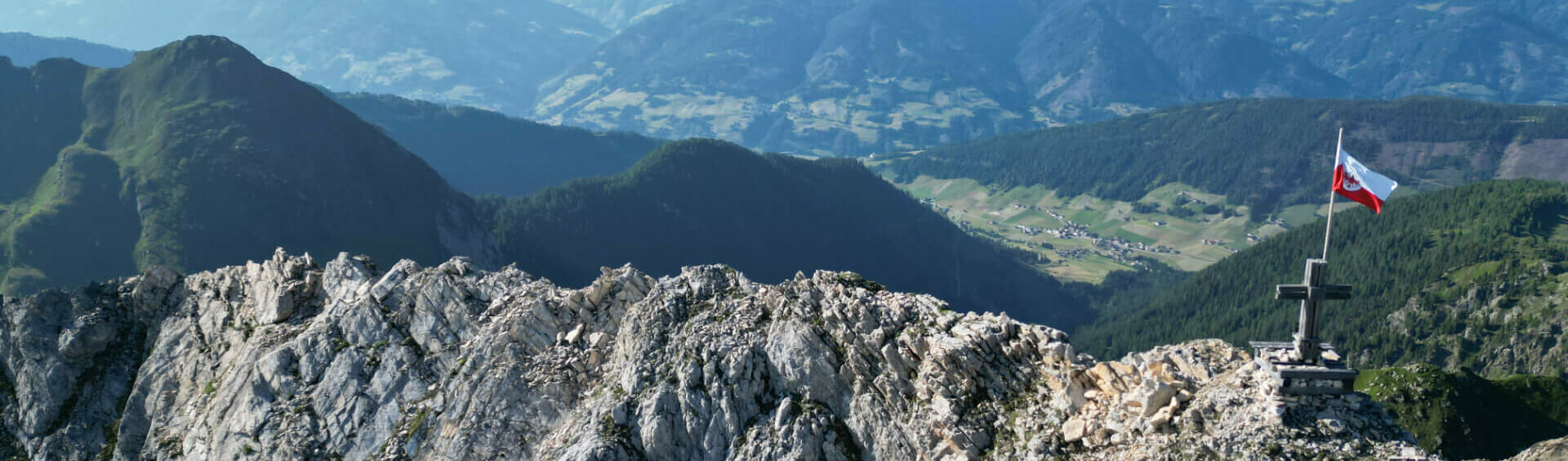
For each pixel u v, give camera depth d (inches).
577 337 2842.0
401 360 3036.4
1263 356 1761.8
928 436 2119.8
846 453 2210.9
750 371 2388.0
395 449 2797.7
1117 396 1963.6
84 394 3804.1
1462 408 5147.6
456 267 3257.9
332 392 3031.5
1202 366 1972.2
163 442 3339.1
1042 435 1989.4
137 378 3683.6
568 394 2684.5
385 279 3314.5
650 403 2418.8
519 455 2603.3
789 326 2410.2
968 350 2172.7
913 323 2316.7
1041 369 2108.8
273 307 3511.3
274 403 3073.3
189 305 3836.1
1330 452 1646.2
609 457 2340.1
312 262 3676.2
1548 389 5378.9
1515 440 5098.4
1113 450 1876.2
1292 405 1717.5
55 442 3668.8
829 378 2314.2
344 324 3221.0
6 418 3892.7
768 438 2261.3
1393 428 1679.4
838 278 2501.2
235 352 3511.3
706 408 2380.7
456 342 3036.4
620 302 2915.8
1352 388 1715.1
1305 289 1685.5
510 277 3206.2
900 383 2237.9
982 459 2043.6
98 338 3868.1
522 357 2812.5
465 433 2662.4
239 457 2989.7
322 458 2881.4
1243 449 1695.4
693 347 2495.1
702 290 2711.6
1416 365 5526.6
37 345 3902.6
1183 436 1793.8
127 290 4040.4
